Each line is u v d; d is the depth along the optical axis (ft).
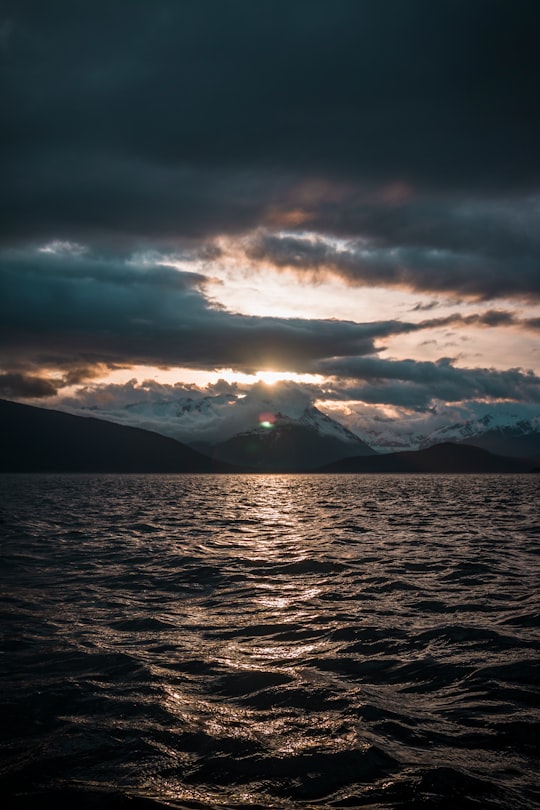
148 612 59.62
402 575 79.87
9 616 57.41
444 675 41.34
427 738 31.71
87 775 28.02
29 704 36.29
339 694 37.96
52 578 77.10
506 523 160.35
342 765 28.76
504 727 32.99
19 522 152.05
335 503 271.90
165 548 105.91
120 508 219.41
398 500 298.15
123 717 34.53
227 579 77.10
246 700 37.09
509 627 53.42
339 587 72.02
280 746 30.83
